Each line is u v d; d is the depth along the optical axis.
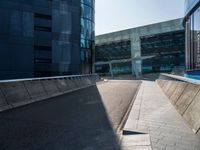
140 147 4.21
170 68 57.19
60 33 26.84
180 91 8.74
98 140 4.77
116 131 5.50
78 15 28.88
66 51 27.39
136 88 19.20
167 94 12.28
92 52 32.12
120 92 15.68
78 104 10.06
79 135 5.16
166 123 5.88
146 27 55.50
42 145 4.51
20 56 23.61
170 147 4.16
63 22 27.17
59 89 14.98
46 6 25.66
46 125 6.14
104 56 73.00
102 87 20.94
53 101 11.12
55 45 26.34
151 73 60.72
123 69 69.94
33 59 24.52
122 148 4.23
